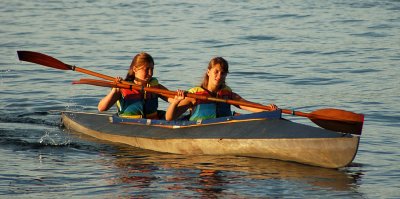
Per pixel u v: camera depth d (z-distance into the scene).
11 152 31.19
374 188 25.97
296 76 50.34
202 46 63.22
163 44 64.19
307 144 29.05
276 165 29.28
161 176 27.33
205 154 31.28
